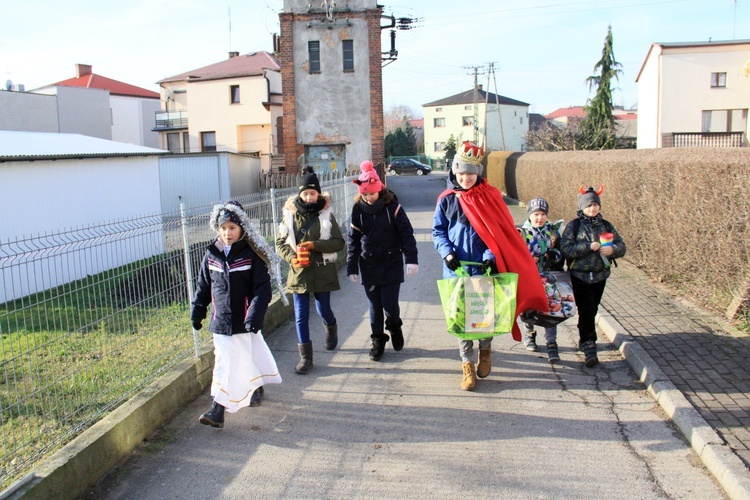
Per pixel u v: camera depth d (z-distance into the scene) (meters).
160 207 17.47
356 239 6.00
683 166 7.96
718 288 7.19
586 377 5.60
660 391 4.93
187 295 5.89
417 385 5.51
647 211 9.48
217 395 4.60
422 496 3.74
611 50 40.75
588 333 5.87
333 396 5.32
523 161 22.97
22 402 3.91
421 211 24.48
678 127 31.38
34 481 3.47
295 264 5.80
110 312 4.77
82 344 4.45
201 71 47.28
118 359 4.82
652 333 6.35
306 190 5.80
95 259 4.73
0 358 3.81
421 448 4.34
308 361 5.89
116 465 4.18
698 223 7.57
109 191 15.29
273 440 4.53
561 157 16.95
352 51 25.34
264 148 44.59
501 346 6.59
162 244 5.59
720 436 4.14
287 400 5.25
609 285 8.81
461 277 5.19
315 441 4.50
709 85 30.98
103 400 4.60
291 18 25.22
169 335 5.51
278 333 7.25
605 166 11.68
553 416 4.80
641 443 4.32
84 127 38.69
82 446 3.89
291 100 25.55
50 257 4.23
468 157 5.21
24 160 12.63
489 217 5.19
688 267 8.02
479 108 77.31
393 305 6.04
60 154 13.56
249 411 5.04
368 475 4.00
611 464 4.05
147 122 52.78
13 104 34.50
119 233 5.00
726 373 5.21
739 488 3.52
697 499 3.63
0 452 3.77
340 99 25.55
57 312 4.26
